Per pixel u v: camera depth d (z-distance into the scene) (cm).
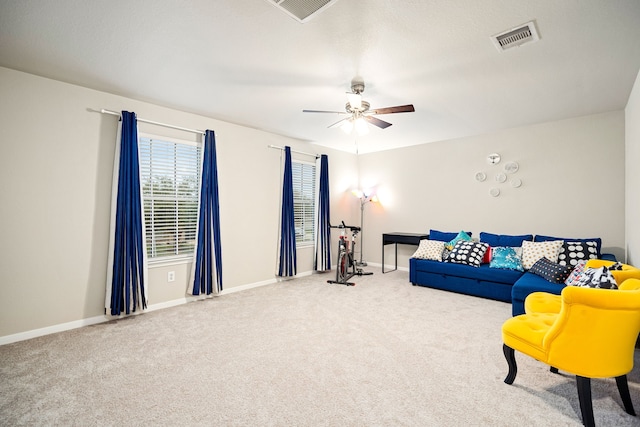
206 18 185
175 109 354
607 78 267
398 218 568
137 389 187
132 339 259
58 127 278
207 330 279
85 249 293
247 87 289
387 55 228
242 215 424
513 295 296
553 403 172
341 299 377
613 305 146
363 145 550
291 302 365
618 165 353
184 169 370
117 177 304
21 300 259
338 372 206
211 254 377
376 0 166
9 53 229
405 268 557
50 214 274
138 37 206
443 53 224
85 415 162
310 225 541
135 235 313
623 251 350
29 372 206
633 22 185
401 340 256
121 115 307
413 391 184
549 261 325
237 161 417
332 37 204
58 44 216
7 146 254
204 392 183
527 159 418
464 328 282
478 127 424
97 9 176
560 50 220
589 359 151
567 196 387
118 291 302
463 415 162
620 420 158
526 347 176
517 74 259
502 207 442
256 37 205
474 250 400
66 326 280
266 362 220
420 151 535
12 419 159
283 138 482
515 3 169
